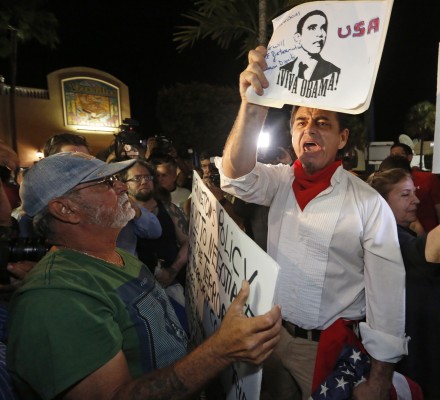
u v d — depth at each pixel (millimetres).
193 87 18484
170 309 1520
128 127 3299
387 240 1526
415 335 1825
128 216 1451
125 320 1281
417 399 1709
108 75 21000
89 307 1167
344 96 1214
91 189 1373
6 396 1164
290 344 1737
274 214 1763
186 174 5305
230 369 1482
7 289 1438
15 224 1854
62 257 1300
